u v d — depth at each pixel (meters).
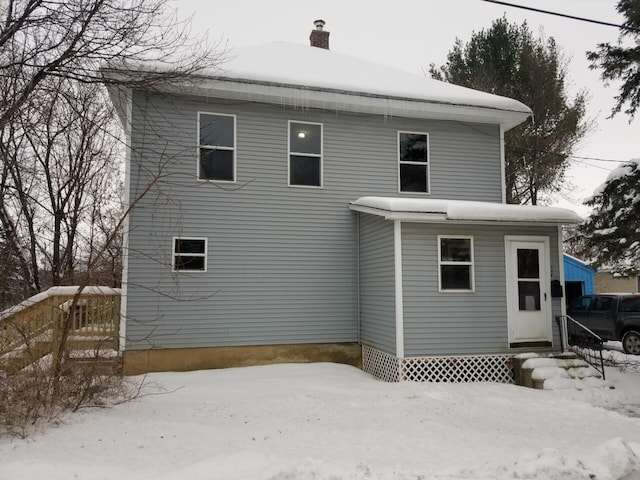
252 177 10.64
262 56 12.28
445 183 11.95
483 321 9.51
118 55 7.39
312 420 6.22
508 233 9.85
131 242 9.69
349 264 11.08
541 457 4.46
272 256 10.60
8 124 7.91
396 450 4.96
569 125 20.11
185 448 4.83
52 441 4.94
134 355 9.45
